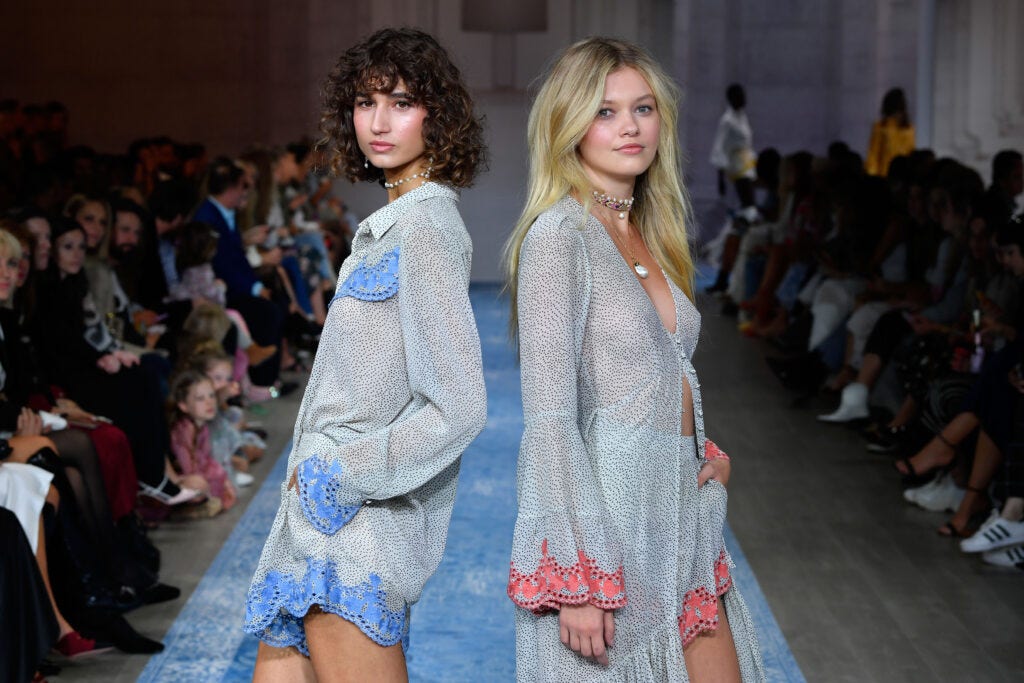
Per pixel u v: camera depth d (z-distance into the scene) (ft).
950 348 19.16
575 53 8.18
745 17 48.88
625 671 7.86
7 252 13.56
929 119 41.52
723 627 8.48
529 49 42.01
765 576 15.43
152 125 44.39
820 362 25.39
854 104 48.01
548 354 7.61
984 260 20.15
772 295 33.22
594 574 7.55
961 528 16.93
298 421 8.29
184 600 14.30
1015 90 35.29
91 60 44.04
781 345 30.04
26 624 11.19
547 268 7.68
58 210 22.11
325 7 43.57
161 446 16.53
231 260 24.27
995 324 18.12
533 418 7.62
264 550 8.13
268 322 24.36
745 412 24.66
